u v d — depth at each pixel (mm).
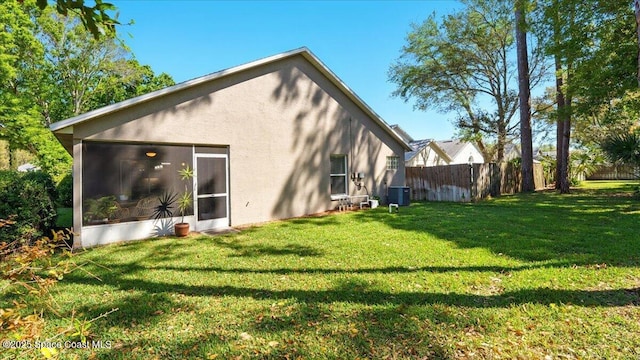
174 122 8125
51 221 7102
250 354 2736
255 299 3865
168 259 5711
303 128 10844
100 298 3951
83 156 7043
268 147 9938
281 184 10227
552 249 5641
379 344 2834
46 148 16328
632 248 5516
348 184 12281
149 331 3150
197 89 8508
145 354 2770
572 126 22781
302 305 3648
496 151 24344
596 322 3119
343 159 12320
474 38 19312
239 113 9297
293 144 10562
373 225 8523
